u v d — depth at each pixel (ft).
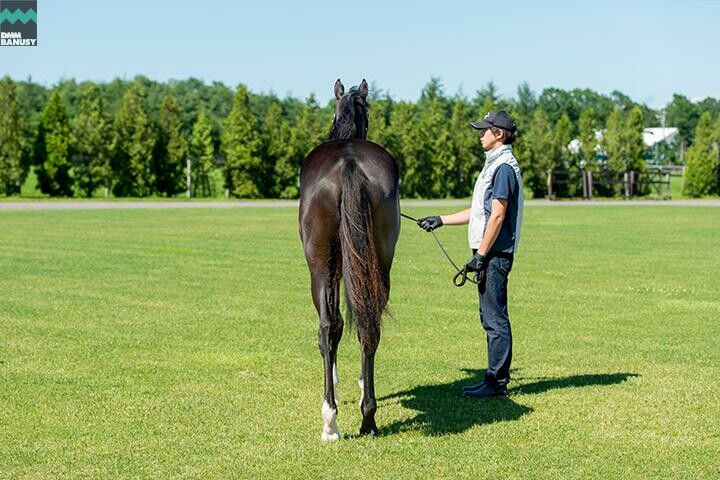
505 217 22.57
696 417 20.57
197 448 18.12
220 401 21.97
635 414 20.85
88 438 18.81
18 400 21.89
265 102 241.55
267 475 16.51
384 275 19.10
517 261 55.98
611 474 16.56
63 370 25.23
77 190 155.84
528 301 39.55
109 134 153.07
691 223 94.02
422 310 36.86
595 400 22.18
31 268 49.62
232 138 160.66
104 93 242.37
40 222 86.48
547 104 356.38
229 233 75.05
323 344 18.34
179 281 44.86
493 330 22.54
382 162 19.15
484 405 21.80
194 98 254.27
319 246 18.63
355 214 17.87
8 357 26.89
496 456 17.58
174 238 69.77
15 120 146.92
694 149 184.44
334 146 19.67
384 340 30.50
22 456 17.60
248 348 28.66
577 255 59.98
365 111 22.90
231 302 38.29
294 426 19.80
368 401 18.70
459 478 16.33
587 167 182.80
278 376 24.79
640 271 51.01
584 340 30.60
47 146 149.79
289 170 163.43
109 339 29.86
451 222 24.22
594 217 105.29
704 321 34.55
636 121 185.88
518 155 178.40
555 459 17.42
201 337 30.48
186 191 166.40
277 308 36.81
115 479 16.31
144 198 153.69
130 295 40.04
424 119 176.45
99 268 49.90
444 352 28.55
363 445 18.33
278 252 59.47
